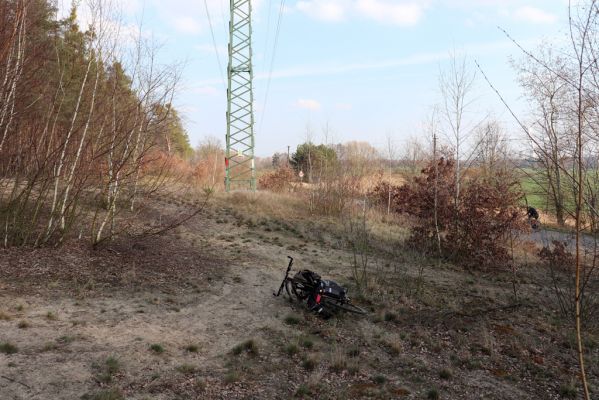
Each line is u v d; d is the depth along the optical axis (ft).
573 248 46.80
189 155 168.76
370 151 96.89
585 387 11.34
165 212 57.72
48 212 43.04
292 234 56.08
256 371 21.16
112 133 37.06
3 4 34.32
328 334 26.68
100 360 19.99
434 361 24.14
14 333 21.26
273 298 32.81
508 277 43.60
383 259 47.14
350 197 75.87
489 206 47.73
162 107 38.65
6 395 16.11
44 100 38.24
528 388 21.70
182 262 38.93
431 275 41.86
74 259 34.27
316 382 20.22
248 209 69.31
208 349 23.30
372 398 19.56
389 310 31.01
